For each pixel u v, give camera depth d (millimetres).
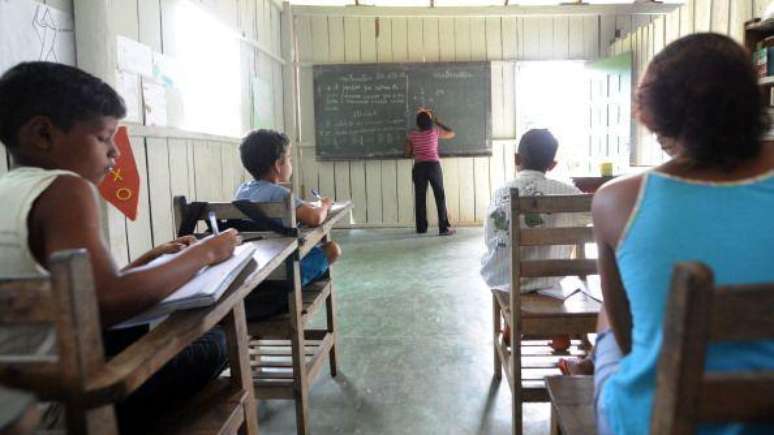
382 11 5910
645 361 643
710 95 670
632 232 670
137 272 804
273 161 2053
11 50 1686
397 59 6289
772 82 2844
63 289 569
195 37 3486
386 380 2195
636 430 646
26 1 1769
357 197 6402
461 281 3742
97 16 2088
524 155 1892
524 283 1843
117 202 2076
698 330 479
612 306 821
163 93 2920
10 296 575
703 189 646
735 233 613
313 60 6262
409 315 3027
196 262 948
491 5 6141
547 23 6242
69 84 843
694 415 499
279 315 1763
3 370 592
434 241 5387
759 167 665
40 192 748
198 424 965
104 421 617
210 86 3766
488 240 1998
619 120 5691
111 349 1011
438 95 6230
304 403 1767
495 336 2166
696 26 4641
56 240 720
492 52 6273
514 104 6305
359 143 6285
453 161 6344
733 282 597
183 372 1031
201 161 3508
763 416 506
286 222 1608
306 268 2059
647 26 5449
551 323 1609
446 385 2137
